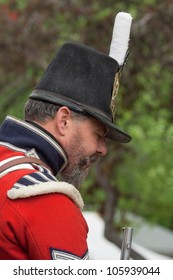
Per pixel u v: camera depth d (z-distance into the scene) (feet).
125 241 10.77
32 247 9.77
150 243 44.27
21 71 28.43
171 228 49.78
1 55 27.73
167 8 25.79
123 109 29.14
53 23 27.32
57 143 10.45
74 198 10.17
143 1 25.95
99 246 33.22
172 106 30.66
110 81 10.85
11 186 10.00
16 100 31.45
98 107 10.63
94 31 26.35
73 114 10.48
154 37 26.16
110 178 29.89
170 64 26.96
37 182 10.00
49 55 27.55
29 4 27.09
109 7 26.58
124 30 11.26
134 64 26.68
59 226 9.84
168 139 32.63
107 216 29.60
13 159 10.27
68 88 10.57
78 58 10.75
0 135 10.61
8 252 9.86
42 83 10.71
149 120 31.81
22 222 9.82
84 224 10.21
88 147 10.61
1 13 27.48
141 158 32.22
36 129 10.45
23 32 27.40
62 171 10.67
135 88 27.94
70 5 26.58
